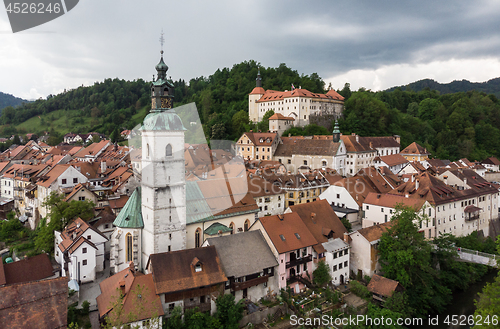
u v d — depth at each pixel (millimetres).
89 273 64688
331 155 139375
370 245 67062
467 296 71188
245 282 55500
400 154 181125
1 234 89125
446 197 84625
